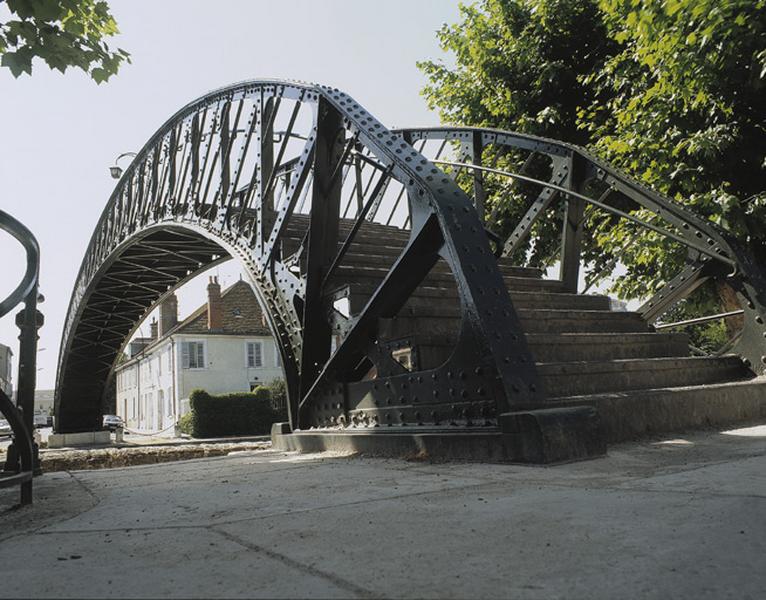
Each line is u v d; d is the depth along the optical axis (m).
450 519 2.12
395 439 4.56
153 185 15.36
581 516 2.04
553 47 12.03
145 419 49.34
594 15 11.47
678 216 6.36
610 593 1.33
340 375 5.87
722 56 7.29
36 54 6.20
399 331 5.41
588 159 7.47
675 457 3.40
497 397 3.78
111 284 23.22
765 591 1.30
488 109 12.41
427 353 4.86
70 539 2.16
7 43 6.07
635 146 8.63
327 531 2.05
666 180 8.53
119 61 6.71
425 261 4.80
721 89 7.82
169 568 1.68
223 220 10.47
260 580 1.53
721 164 8.08
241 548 1.88
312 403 6.31
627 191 7.02
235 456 6.06
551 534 1.83
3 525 2.58
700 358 5.85
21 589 1.54
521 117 11.99
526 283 7.48
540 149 8.16
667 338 6.51
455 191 4.66
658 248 8.29
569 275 7.89
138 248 19.59
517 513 2.15
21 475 2.98
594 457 3.51
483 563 1.58
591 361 5.24
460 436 3.92
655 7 7.23
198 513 2.58
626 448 3.87
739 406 5.12
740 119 8.13
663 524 1.87
